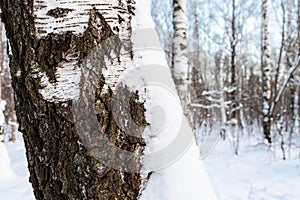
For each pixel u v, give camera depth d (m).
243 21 14.78
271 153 6.92
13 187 4.43
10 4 0.98
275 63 18.12
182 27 4.78
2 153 5.14
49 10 0.95
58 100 0.94
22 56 0.97
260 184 4.74
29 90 0.96
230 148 7.96
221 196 4.18
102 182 0.95
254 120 12.96
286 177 5.12
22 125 1.02
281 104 10.83
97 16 0.97
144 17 1.05
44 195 0.98
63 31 0.94
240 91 12.20
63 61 0.95
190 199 1.02
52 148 0.96
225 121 9.25
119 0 1.00
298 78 10.67
